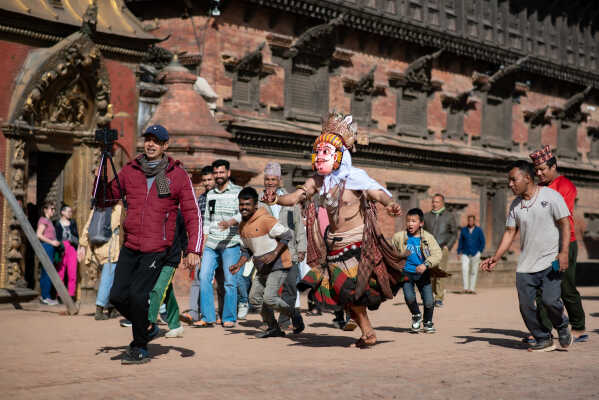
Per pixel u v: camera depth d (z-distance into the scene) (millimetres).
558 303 7625
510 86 33156
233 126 21562
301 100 24688
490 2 32344
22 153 13500
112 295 6555
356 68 26578
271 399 5004
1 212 13211
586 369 6488
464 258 20031
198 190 16609
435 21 29359
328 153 7453
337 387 5477
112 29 14938
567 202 8500
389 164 27703
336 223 7551
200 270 10258
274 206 10812
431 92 29703
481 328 10242
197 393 5191
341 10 24969
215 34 22000
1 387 5395
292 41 24109
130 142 15445
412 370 6324
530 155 8555
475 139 31703
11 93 13523
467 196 31047
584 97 36562
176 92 17250
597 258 38438
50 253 13344
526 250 7703
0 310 12352
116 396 5062
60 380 5719
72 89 14242
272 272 8766
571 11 36844
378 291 7629
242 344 8172
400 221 28078
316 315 12547
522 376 6070
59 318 11031
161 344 8039
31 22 13781
